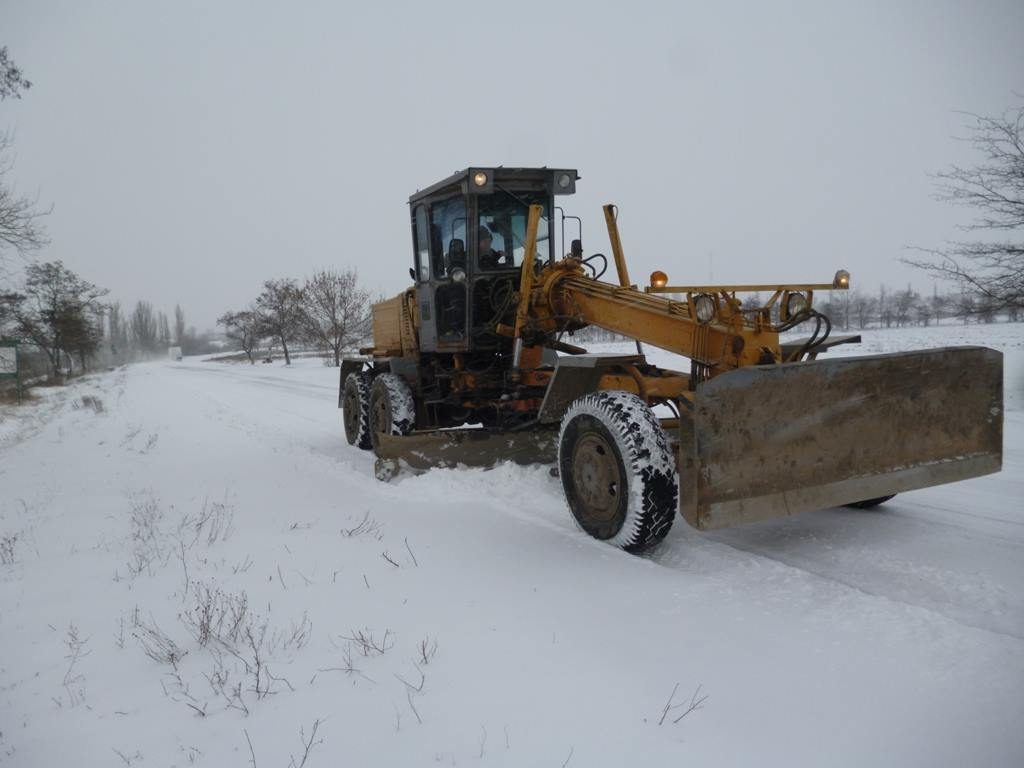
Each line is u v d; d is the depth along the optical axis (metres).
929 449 4.39
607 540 4.50
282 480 7.32
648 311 5.13
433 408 8.31
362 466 8.01
